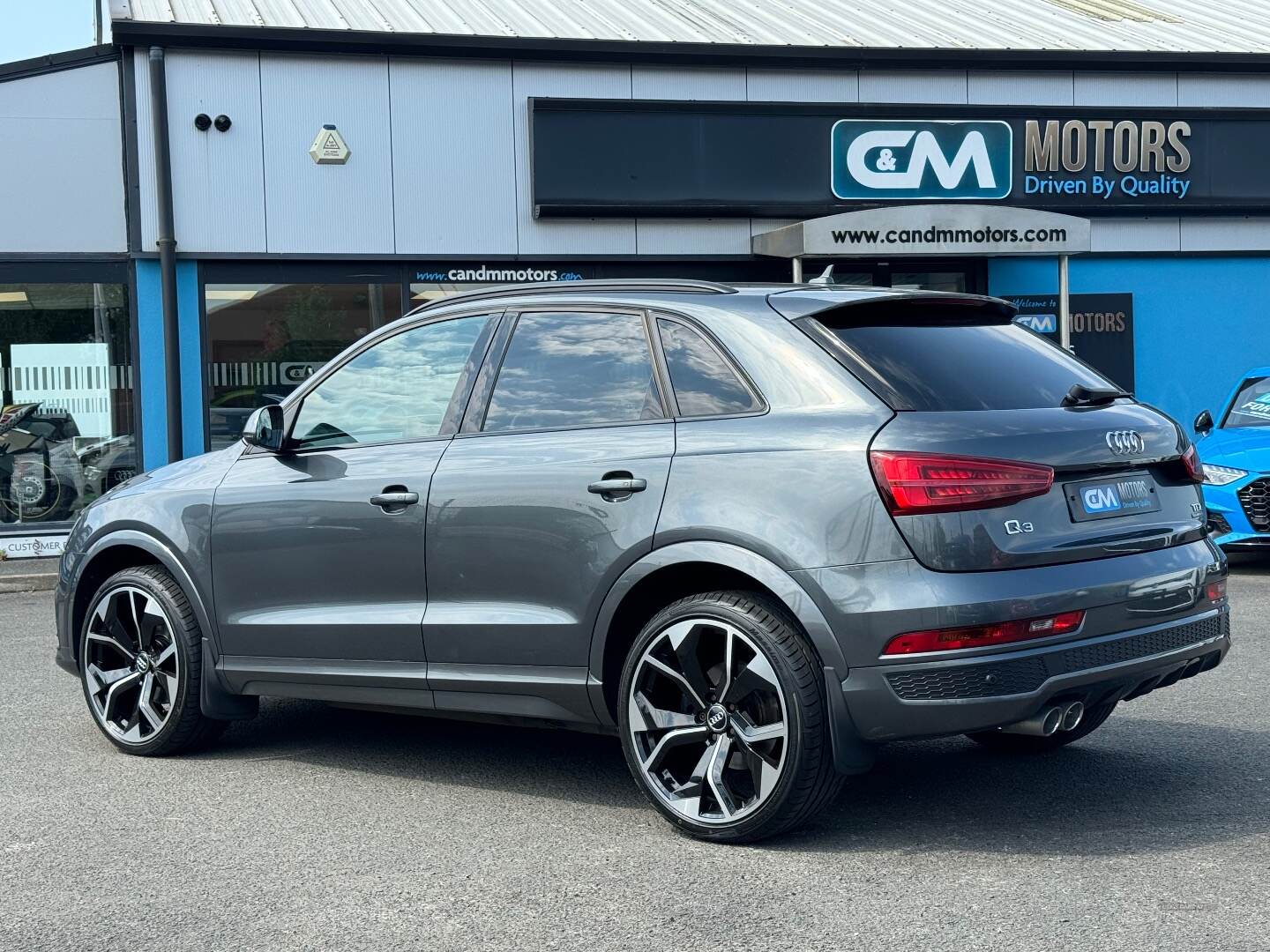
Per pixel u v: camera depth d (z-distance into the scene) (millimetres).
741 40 15180
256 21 14070
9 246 13406
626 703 4488
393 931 3652
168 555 5586
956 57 15242
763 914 3711
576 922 3686
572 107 14297
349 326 14188
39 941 3633
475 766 5438
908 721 3984
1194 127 15898
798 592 4102
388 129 14102
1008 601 3965
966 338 4613
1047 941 3467
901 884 3924
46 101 13391
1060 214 14188
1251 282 16297
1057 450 4180
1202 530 4711
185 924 3734
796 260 14016
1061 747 5492
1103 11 18781
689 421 4477
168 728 5547
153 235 13594
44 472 13625
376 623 5035
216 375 13867
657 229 14766
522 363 4961
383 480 5066
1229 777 4988
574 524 4570
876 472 4043
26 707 6680
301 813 4805
